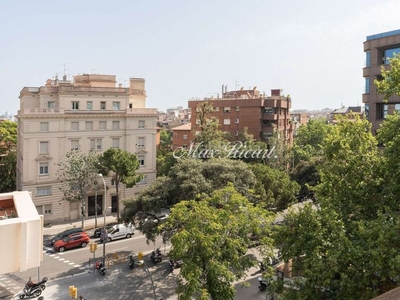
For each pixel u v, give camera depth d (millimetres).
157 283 28719
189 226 18703
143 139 53500
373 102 38188
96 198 46281
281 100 73688
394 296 7129
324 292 15258
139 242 39219
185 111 164875
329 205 17547
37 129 44656
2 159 53656
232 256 18219
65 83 53812
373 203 17797
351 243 14398
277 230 17672
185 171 32625
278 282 16875
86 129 48375
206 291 16281
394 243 14039
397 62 19391
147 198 31203
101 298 26188
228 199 22062
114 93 50656
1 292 27141
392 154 17641
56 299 25953
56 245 36312
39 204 45125
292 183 38562
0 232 8156
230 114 74125
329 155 20078
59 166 46344
